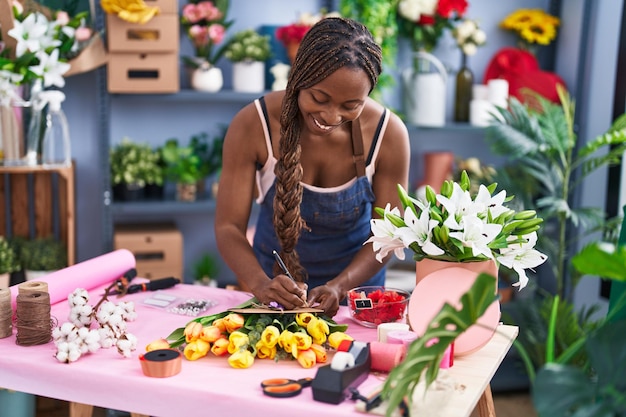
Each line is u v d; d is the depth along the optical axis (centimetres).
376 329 187
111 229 369
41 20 319
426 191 173
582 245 400
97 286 220
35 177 380
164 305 202
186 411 149
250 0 404
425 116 394
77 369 158
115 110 398
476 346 166
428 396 141
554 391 123
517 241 170
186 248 415
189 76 380
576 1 407
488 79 423
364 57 179
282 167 198
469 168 405
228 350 165
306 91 182
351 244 225
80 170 400
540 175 364
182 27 394
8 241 361
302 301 175
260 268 201
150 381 152
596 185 404
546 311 363
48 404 353
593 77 398
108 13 346
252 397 144
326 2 407
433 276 170
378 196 216
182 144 407
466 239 163
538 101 400
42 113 328
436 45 420
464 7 389
